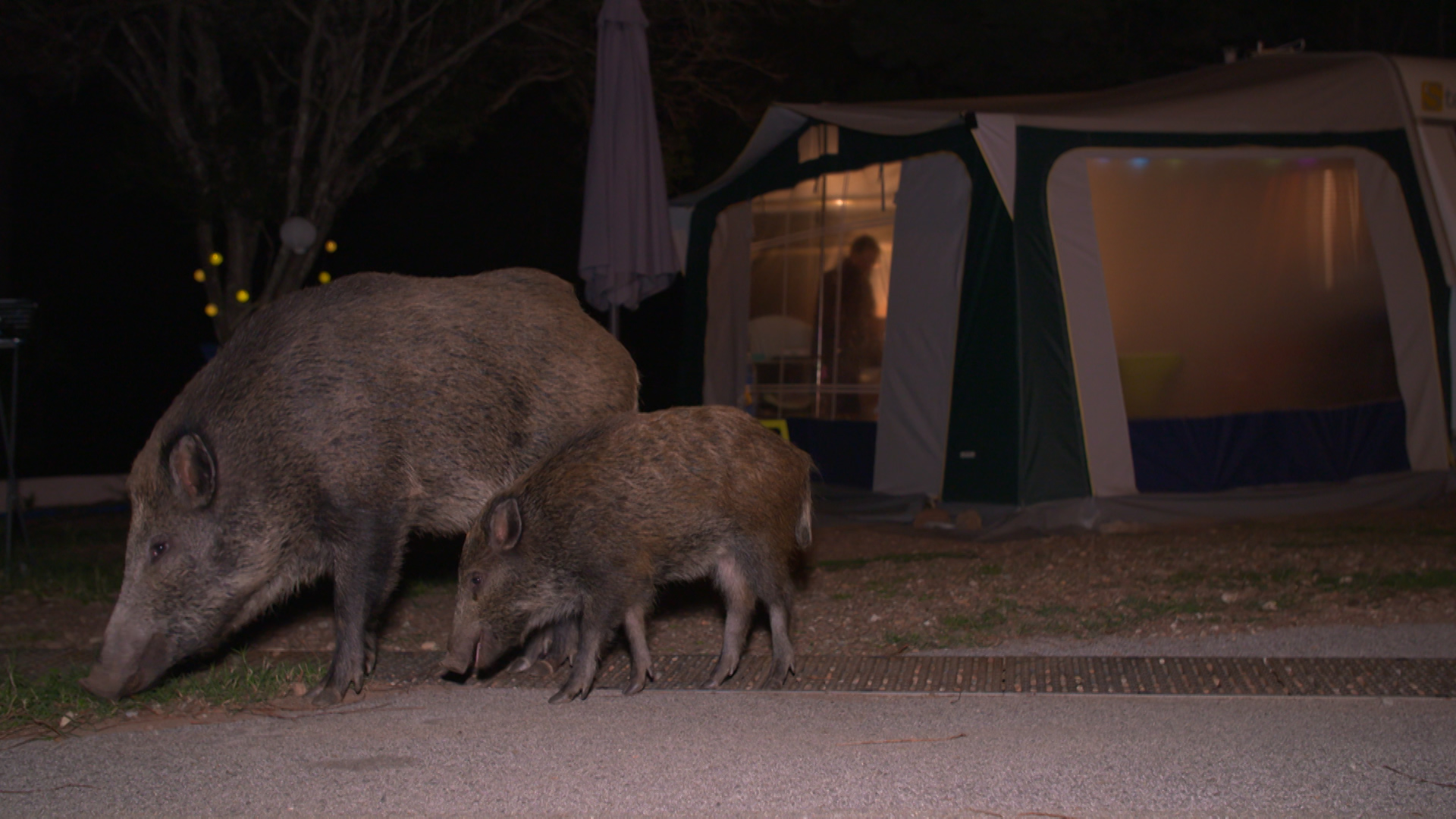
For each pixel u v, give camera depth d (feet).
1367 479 33.88
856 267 36.73
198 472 15.47
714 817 11.60
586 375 18.45
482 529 16.25
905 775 12.72
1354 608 20.54
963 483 31.50
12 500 26.13
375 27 37.99
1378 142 34.04
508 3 39.29
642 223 28.66
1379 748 13.23
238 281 37.70
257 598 16.58
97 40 37.11
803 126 38.83
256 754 13.89
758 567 17.01
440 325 17.21
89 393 70.79
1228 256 32.78
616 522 16.15
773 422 38.99
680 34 42.98
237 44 38.42
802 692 16.47
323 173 37.91
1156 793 12.01
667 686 17.03
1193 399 32.27
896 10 55.11
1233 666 16.99
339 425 16.22
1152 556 26.37
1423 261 34.35
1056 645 18.85
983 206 30.99
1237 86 35.22
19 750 14.21
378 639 20.75
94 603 23.82
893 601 22.66
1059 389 30.53
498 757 13.61
